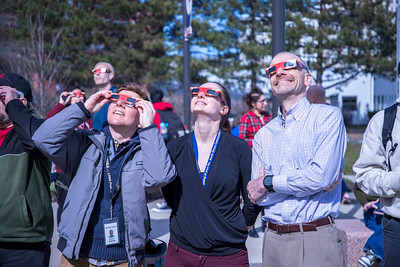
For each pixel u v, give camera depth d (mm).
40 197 2773
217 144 2818
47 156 2604
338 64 23141
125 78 21609
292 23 20812
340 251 2617
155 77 21812
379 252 3533
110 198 2652
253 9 21766
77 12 21000
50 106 14102
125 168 2676
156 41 21719
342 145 2621
